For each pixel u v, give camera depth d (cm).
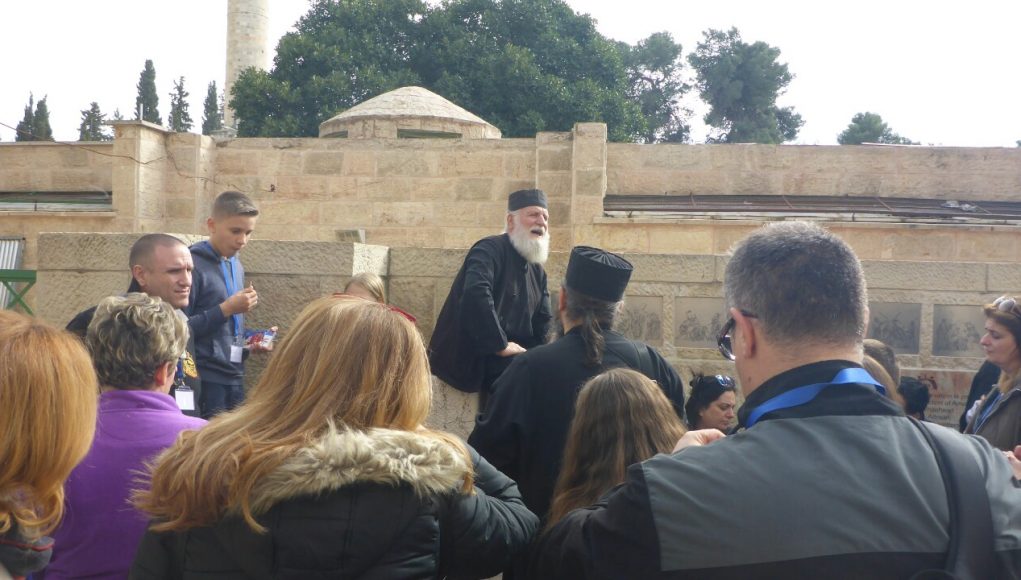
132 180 1454
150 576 180
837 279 169
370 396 188
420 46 3055
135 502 190
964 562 146
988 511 151
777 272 171
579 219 1412
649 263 584
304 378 190
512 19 3127
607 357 337
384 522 172
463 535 191
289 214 1526
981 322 571
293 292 562
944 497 153
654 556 157
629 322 584
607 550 167
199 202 1509
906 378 480
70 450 175
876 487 152
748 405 172
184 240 530
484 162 1493
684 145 1516
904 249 1316
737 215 1391
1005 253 1291
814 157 1497
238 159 1536
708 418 424
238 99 2773
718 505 154
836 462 156
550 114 2862
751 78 4553
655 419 264
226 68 2852
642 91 4772
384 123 1698
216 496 172
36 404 169
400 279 610
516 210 467
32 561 172
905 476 154
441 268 605
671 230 1383
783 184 1502
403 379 194
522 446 328
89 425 182
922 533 149
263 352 491
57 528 235
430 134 1728
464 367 448
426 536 178
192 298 445
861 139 4244
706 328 580
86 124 5869
